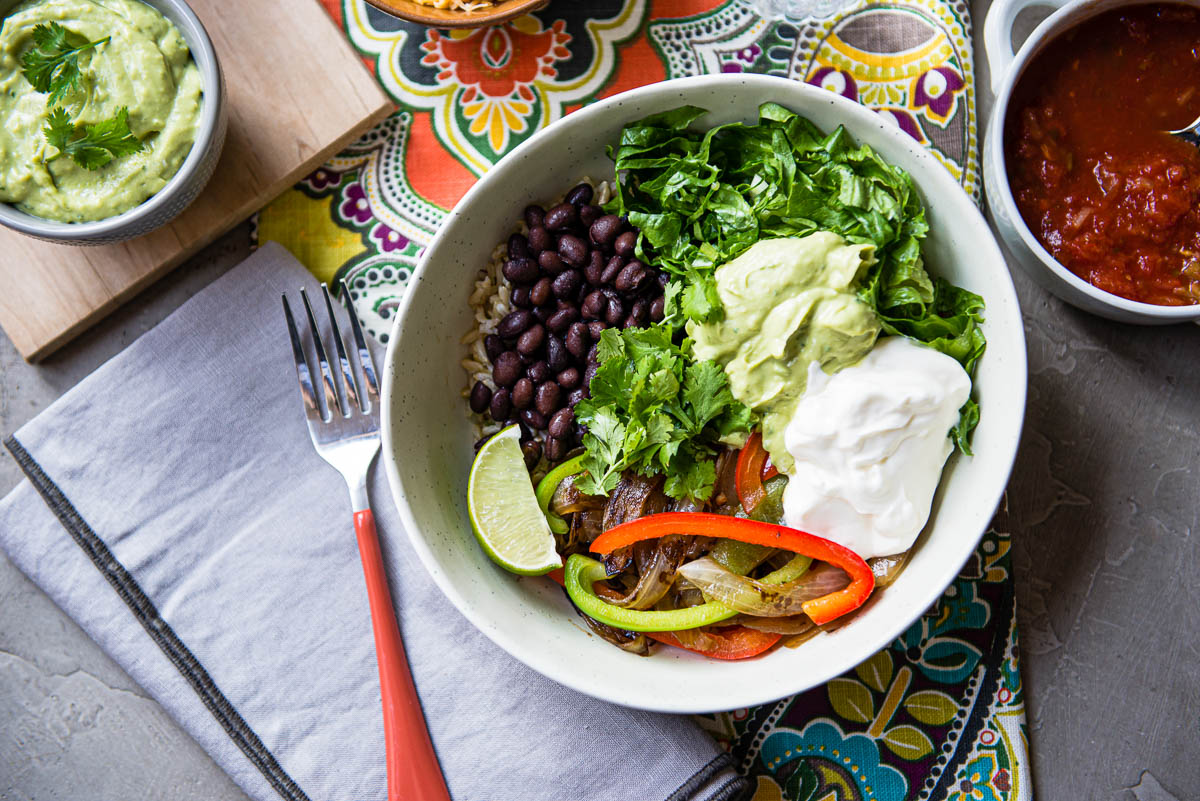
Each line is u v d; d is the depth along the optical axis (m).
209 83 0.48
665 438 0.46
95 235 0.48
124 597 0.51
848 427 0.44
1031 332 0.52
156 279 0.53
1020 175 0.49
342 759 0.51
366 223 0.52
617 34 0.53
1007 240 0.49
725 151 0.48
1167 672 0.51
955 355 0.46
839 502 0.45
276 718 0.51
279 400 0.52
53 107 0.48
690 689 0.46
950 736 0.51
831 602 0.46
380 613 0.50
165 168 0.48
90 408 0.51
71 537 0.52
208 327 0.52
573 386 0.49
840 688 0.51
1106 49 0.48
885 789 0.51
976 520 0.45
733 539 0.47
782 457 0.46
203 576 0.51
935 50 0.52
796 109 0.46
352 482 0.51
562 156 0.48
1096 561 0.52
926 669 0.51
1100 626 0.52
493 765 0.50
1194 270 0.48
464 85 0.53
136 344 0.51
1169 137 0.48
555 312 0.49
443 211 0.52
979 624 0.51
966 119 0.52
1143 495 0.52
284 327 0.52
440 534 0.47
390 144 0.53
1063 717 0.52
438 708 0.51
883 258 0.45
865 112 0.45
